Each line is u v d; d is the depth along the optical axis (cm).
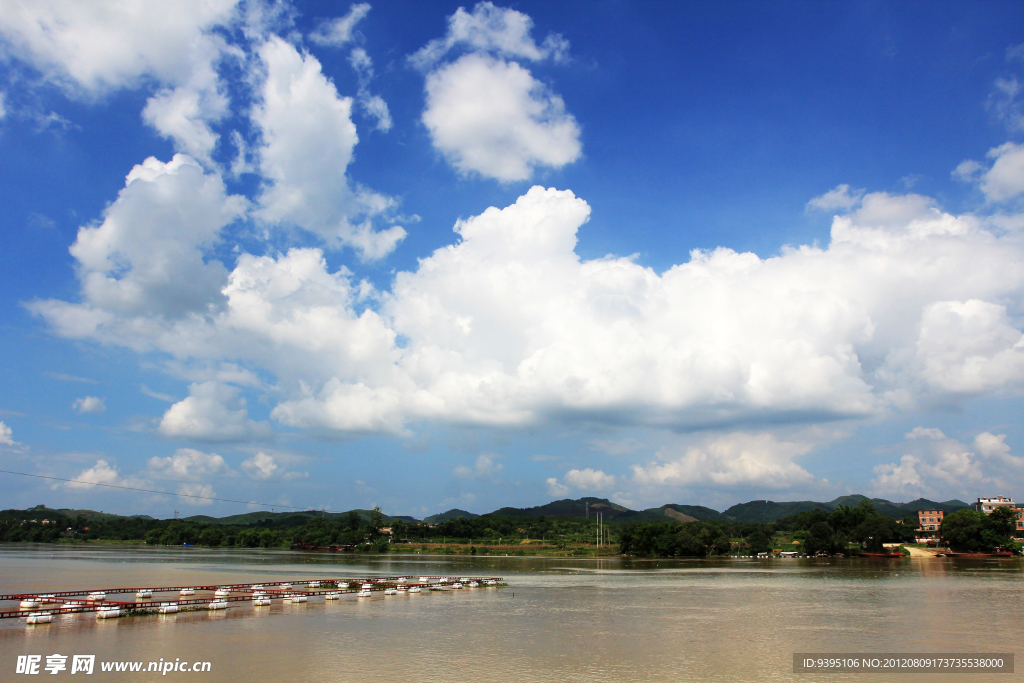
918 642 5750
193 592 9000
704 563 19688
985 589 10612
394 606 8131
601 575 14475
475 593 10094
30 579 11738
